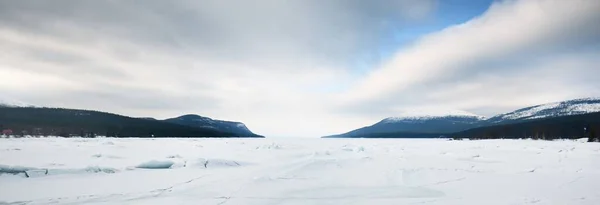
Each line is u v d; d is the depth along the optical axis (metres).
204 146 37.97
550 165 19.12
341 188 12.59
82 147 29.95
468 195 11.61
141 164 17.14
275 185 12.91
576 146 36.19
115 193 11.45
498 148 33.88
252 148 34.78
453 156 24.12
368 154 26.94
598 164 19.44
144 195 11.23
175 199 10.74
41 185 12.38
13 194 11.01
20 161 17.69
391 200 10.84
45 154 22.16
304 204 10.33
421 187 12.93
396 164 18.86
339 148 36.31
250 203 10.38
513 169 17.47
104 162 18.42
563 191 12.20
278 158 23.77
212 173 15.57
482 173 16.06
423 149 34.81
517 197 11.21
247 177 14.39
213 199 10.79
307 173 15.66
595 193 11.81
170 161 17.69
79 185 12.58
